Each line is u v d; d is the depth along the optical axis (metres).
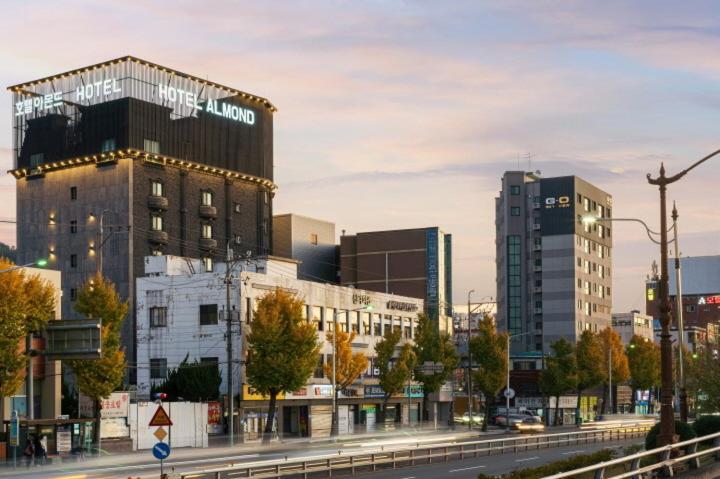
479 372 106.44
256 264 101.25
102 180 128.38
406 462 52.09
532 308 177.75
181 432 74.56
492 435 92.50
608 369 146.00
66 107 135.62
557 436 72.06
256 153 145.50
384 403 104.38
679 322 53.06
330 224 166.25
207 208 134.75
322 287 99.62
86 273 128.00
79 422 62.69
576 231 176.50
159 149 130.50
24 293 61.12
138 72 132.00
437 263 152.25
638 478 28.23
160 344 91.88
